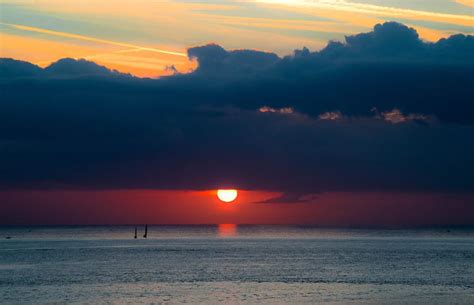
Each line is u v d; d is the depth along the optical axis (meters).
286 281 140.00
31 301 111.38
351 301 109.81
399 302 108.56
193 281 140.50
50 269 171.62
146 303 108.75
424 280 141.50
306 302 108.75
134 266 180.75
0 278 147.88
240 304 107.00
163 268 173.62
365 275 152.88
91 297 115.88
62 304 108.12
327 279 143.75
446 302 108.56
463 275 152.88
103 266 181.12
